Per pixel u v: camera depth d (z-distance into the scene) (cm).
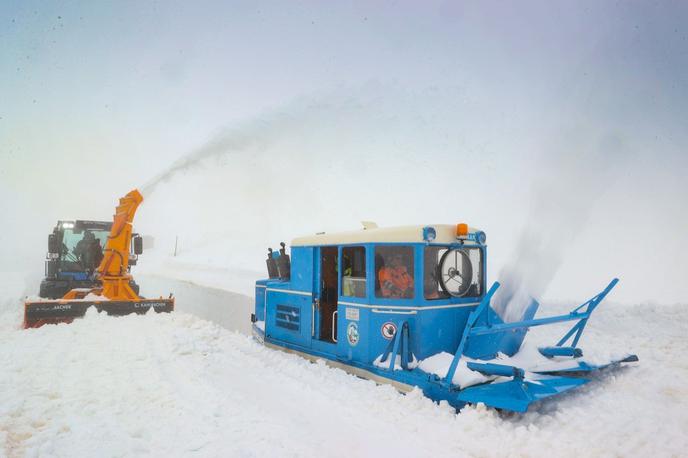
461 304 537
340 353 576
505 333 540
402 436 377
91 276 1130
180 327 809
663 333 736
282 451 336
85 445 336
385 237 523
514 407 384
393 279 520
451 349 521
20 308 1052
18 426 367
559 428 395
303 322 656
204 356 631
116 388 471
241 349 691
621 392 484
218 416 404
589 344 700
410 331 502
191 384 496
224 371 559
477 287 564
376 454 342
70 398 437
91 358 588
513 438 370
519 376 414
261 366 587
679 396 466
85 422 378
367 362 535
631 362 586
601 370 552
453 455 345
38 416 385
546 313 930
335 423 400
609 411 429
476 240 560
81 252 1137
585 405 447
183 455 326
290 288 691
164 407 422
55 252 1096
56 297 1099
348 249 582
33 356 585
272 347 727
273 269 838
